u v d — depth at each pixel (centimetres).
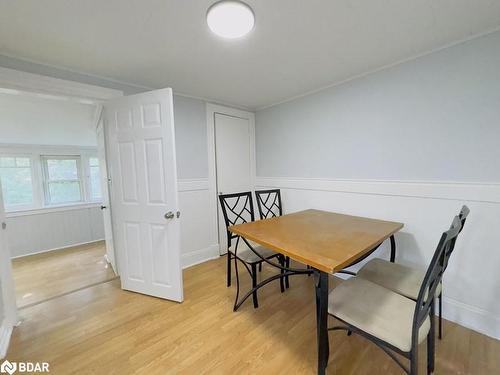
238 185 330
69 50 165
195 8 125
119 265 239
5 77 167
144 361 144
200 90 257
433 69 174
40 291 237
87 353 151
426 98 179
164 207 202
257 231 175
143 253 216
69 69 195
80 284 250
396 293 133
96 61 183
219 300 209
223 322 179
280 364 140
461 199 167
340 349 151
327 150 251
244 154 334
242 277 254
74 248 407
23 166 414
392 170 202
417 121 185
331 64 197
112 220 252
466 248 166
